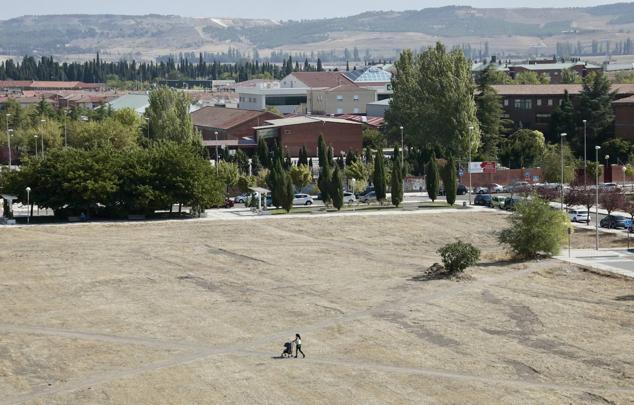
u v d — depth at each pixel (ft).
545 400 320.29
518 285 491.72
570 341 388.57
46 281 504.43
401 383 337.52
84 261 556.92
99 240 630.33
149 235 652.07
